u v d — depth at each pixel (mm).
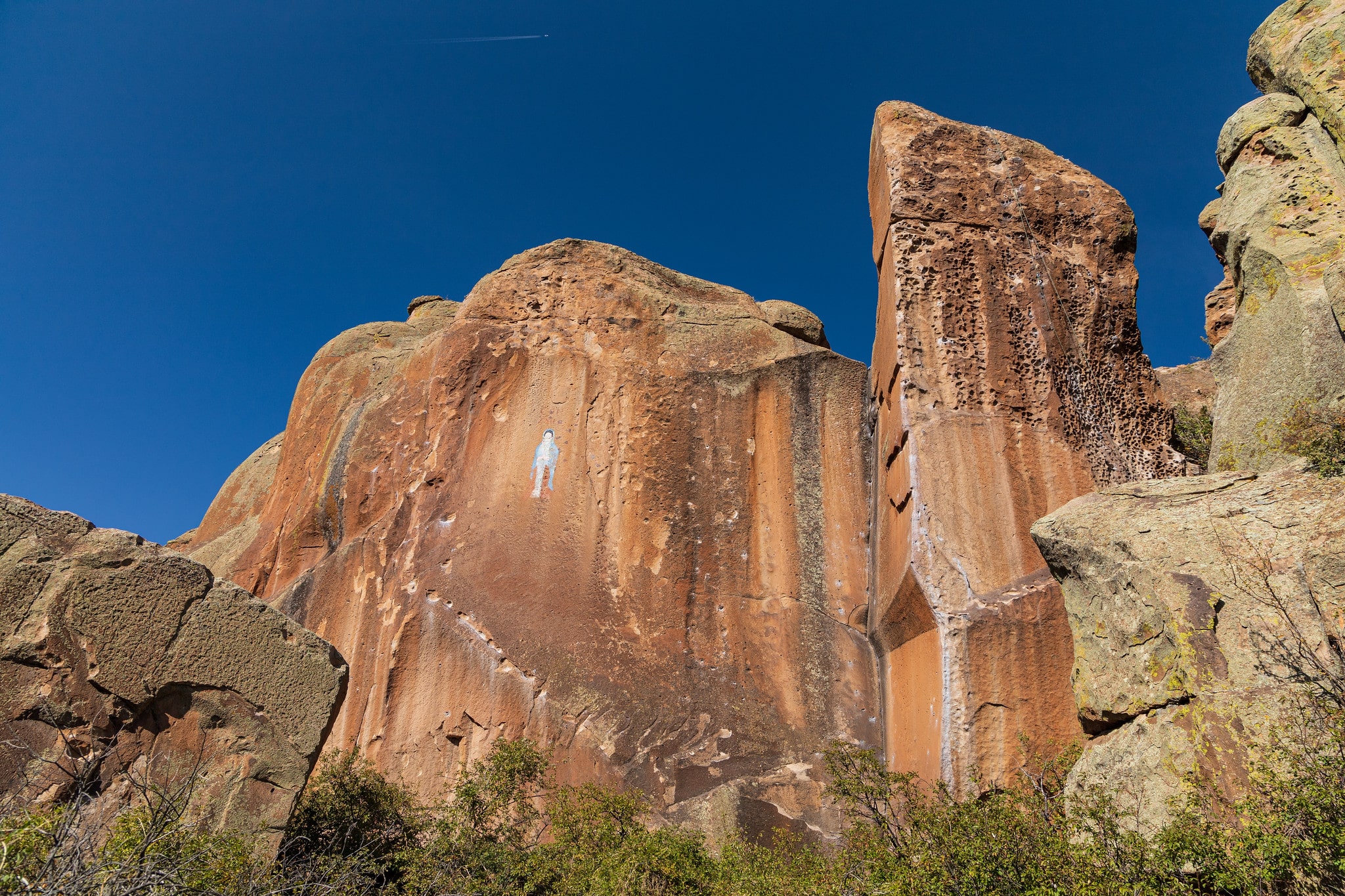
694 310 15477
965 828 5898
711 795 10547
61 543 6504
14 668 6117
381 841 7898
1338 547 5934
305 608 13336
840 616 12617
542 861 7746
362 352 17688
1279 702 5664
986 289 11547
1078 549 7648
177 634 6695
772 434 14125
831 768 8312
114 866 4875
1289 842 4648
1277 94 10281
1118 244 12156
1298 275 8836
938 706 9164
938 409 10797
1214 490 7238
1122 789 6406
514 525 13117
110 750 6242
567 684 11664
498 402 14445
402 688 12039
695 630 12328
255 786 6688
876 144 13531
